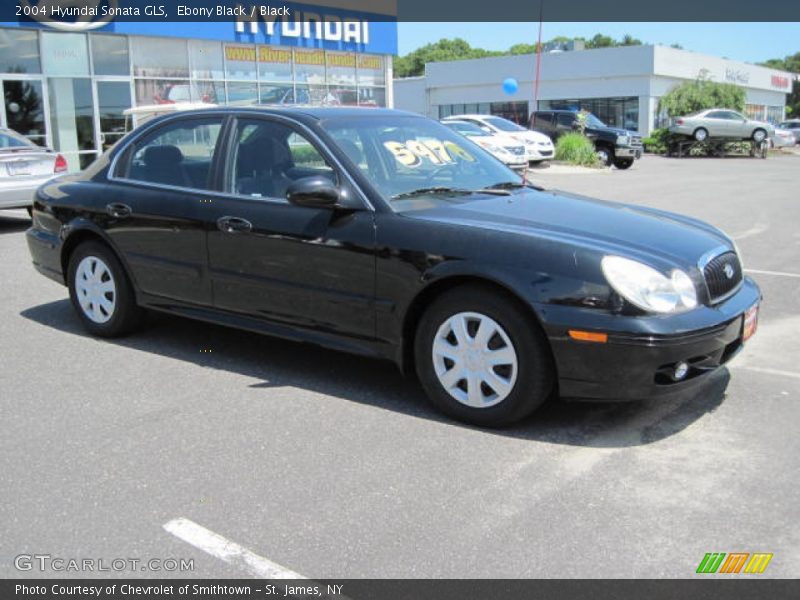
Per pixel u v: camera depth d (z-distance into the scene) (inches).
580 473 143.1
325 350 218.2
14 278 314.5
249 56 904.3
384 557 117.0
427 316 167.2
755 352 213.3
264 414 171.9
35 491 138.2
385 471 144.4
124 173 221.5
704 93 1718.8
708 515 127.8
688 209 544.1
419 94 2138.3
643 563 114.7
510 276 153.5
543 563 115.0
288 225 182.4
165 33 811.4
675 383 152.1
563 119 1136.8
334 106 209.9
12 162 410.3
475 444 156.0
